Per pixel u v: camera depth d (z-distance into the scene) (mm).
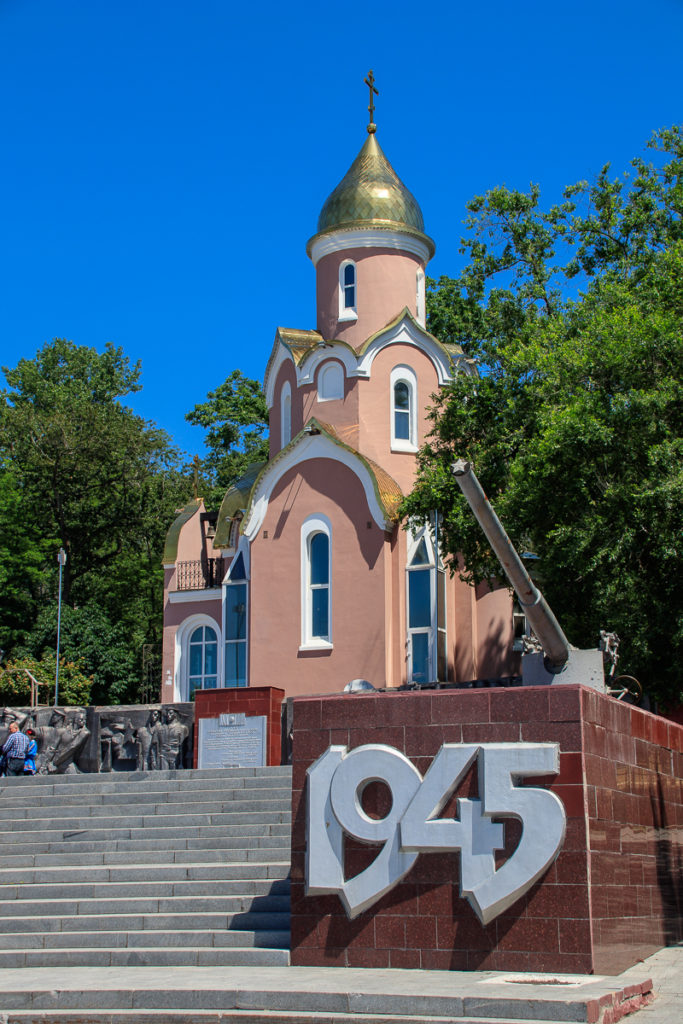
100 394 68062
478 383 27656
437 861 11375
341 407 32812
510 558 12148
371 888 11523
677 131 31625
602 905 11148
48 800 20750
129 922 13773
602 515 21734
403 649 29734
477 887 11078
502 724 11438
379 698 11992
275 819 18078
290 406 34531
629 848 12312
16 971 12625
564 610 23641
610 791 11828
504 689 11516
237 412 55281
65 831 18453
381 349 32969
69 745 26344
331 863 11750
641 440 21844
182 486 55219
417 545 30219
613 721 12234
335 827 11820
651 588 21875
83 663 43406
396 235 34344
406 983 10383
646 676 23344
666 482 20812
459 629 31312
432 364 33469
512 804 11102
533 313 31516
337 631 30250
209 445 55594
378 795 11781
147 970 12320
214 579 37594
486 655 31391
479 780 11320
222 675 33344
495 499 25422
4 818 20156
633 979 10641
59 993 11086
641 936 12484
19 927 14070
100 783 21234
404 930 11391
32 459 50500
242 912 13883
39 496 51750
